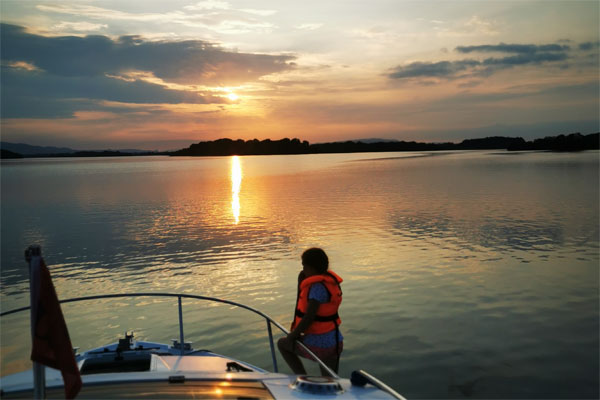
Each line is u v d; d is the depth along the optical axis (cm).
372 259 1870
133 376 403
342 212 3388
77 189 6500
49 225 3141
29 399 375
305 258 548
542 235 2361
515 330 1138
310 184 6444
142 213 3672
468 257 1888
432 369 951
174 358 606
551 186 5225
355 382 391
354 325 1190
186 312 1322
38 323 271
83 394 374
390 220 2931
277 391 380
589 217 2920
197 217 3331
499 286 1487
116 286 1616
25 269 1942
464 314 1250
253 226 2841
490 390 865
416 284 1522
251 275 1700
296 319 542
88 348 1105
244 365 604
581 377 902
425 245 2139
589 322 1176
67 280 1717
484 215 3080
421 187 5422
